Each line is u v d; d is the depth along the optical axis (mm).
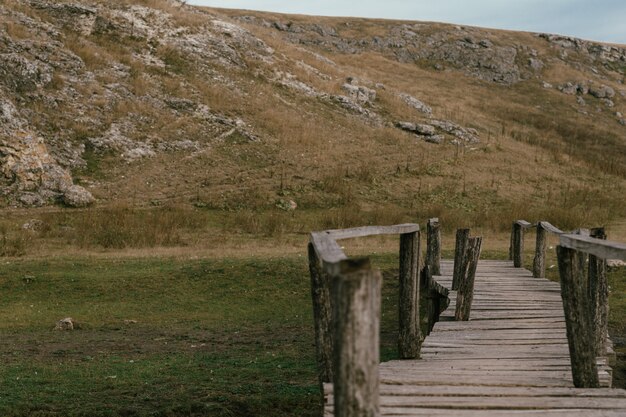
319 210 32156
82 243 23922
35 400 9500
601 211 34750
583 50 90250
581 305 7051
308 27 80750
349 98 47594
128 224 26812
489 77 76312
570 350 7125
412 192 35562
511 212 31312
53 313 16609
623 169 46469
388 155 40688
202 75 44531
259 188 33438
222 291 18703
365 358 3945
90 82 39406
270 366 11758
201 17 52000
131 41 45562
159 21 48656
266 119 41438
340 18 87188
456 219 30453
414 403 6324
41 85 37156
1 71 35906
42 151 31938
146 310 17109
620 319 16203
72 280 19062
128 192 32031
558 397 6586
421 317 17375
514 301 13023
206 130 38906
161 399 9688
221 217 29797
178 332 14930
